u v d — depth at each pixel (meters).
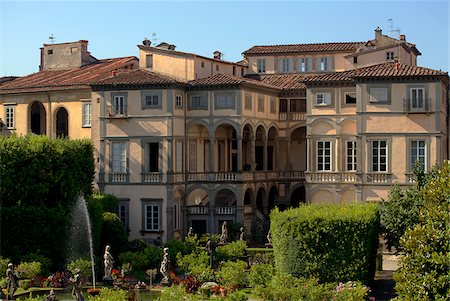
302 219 58.34
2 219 67.75
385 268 74.00
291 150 99.19
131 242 79.44
